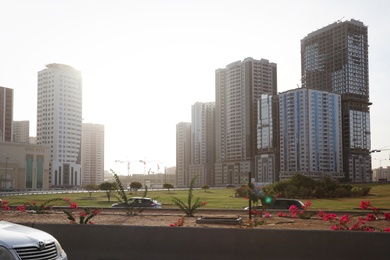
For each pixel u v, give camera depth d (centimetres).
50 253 692
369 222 2078
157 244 998
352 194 7031
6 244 641
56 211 2525
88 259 1028
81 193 9800
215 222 1823
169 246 989
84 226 1055
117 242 1025
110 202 5412
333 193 6769
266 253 927
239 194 6856
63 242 1052
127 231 1026
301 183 6831
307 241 912
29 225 1073
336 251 895
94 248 1034
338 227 1405
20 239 664
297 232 923
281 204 2891
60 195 8369
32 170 16725
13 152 16000
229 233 959
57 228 1064
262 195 1791
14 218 2023
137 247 1009
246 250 940
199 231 979
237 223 1802
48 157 17475
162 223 1880
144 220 2008
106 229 1040
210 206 4175
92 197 7306
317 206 4262
